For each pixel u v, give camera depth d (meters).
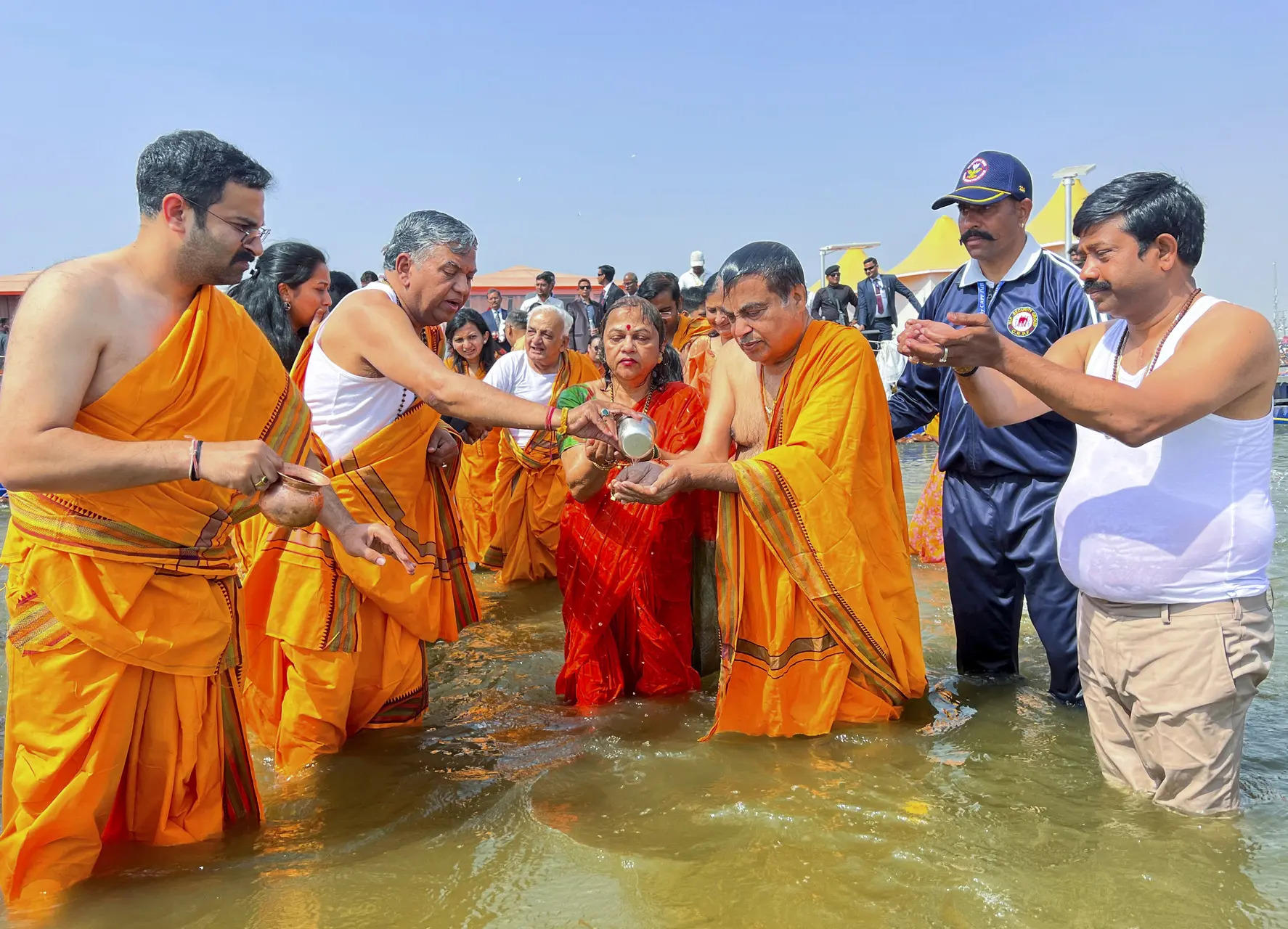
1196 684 2.58
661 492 3.19
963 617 3.97
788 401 3.47
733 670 3.43
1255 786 2.85
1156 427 2.43
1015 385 3.24
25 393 2.20
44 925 2.23
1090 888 2.29
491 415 3.09
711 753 3.23
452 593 3.75
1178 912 2.19
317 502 2.34
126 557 2.42
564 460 3.78
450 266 3.33
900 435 4.24
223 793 2.72
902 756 3.18
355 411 3.34
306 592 3.25
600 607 3.83
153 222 2.40
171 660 2.49
